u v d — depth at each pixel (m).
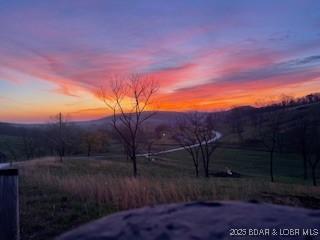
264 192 11.95
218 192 11.29
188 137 44.22
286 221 1.28
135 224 1.32
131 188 9.74
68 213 7.64
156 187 10.38
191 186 11.77
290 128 55.97
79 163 40.34
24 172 19.00
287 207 1.49
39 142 65.06
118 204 8.39
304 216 1.34
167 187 10.64
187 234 1.20
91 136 62.25
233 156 55.00
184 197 9.44
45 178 13.78
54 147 62.62
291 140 50.03
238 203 1.55
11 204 4.33
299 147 43.25
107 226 1.34
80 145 63.06
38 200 9.08
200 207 1.50
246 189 12.37
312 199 11.02
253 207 1.48
